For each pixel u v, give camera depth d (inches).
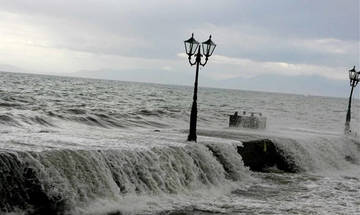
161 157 530.0
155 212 426.0
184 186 535.5
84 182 423.5
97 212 403.9
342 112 3607.3
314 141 911.7
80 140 565.3
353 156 1022.4
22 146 450.3
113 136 665.6
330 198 563.2
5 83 2989.7
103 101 2260.1
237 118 1047.6
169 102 2864.2
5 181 367.2
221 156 645.9
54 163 410.3
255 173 714.8
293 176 725.3
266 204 498.9
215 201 496.4
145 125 1141.1
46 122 898.1
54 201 393.7
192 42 661.9
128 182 466.6
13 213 364.2
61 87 3388.3
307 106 4421.8
